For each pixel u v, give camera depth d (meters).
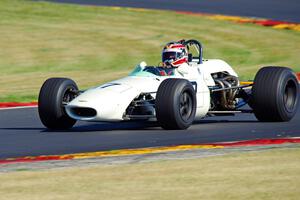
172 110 45.91
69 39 104.31
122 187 33.16
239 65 88.00
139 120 47.59
